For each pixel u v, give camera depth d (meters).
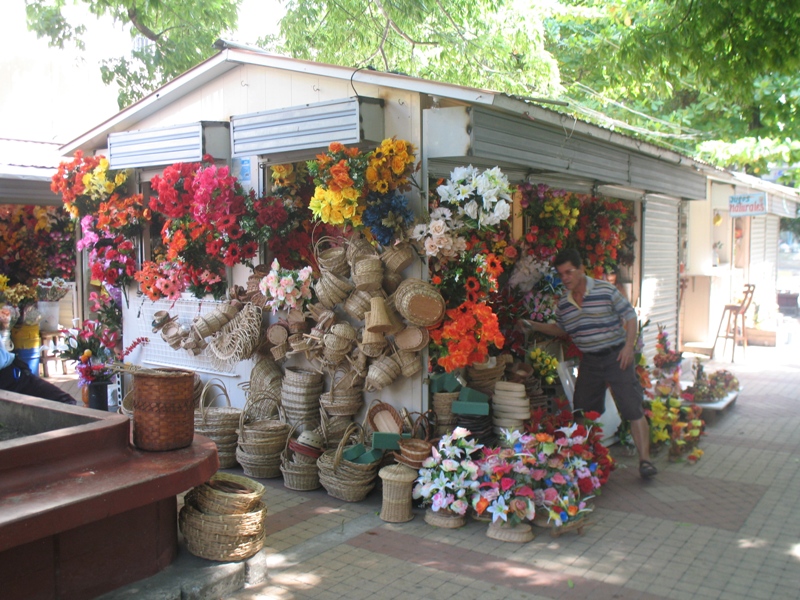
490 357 5.86
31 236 10.34
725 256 13.53
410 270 5.46
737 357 12.63
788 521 5.11
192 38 13.92
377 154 5.14
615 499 5.57
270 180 6.37
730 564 4.41
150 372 4.12
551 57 14.06
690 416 6.82
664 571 4.32
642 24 10.34
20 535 3.06
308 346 5.86
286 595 4.04
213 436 6.12
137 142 6.78
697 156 14.32
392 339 5.52
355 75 5.54
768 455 6.77
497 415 5.53
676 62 8.74
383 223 5.21
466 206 5.03
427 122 5.32
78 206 7.36
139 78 13.67
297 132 5.70
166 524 4.03
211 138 6.31
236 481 4.44
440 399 5.48
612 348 5.89
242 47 6.55
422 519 5.13
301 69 5.85
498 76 13.44
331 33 13.52
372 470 5.41
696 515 5.24
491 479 4.89
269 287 5.77
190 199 6.29
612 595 4.02
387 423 5.56
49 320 10.30
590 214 7.57
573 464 4.95
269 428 5.88
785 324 15.17
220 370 6.67
